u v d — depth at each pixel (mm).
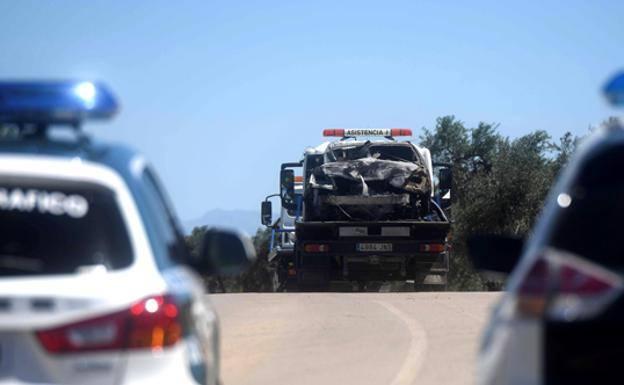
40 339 12078
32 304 12133
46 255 12766
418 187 57812
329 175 57812
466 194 117938
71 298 12172
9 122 13953
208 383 14375
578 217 11328
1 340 12109
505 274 15078
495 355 11375
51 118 13805
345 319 36656
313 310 39812
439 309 40062
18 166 12852
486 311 39219
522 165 116125
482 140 139000
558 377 10453
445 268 58875
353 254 58250
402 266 59906
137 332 12320
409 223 57625
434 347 30141
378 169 57844
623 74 12094
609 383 10281
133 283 12555
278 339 31734
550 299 10555
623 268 10781
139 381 12266
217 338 16875
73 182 12977
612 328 10273
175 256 14914
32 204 12938
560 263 10773
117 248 12883
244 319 36781
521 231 114562
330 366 27156
